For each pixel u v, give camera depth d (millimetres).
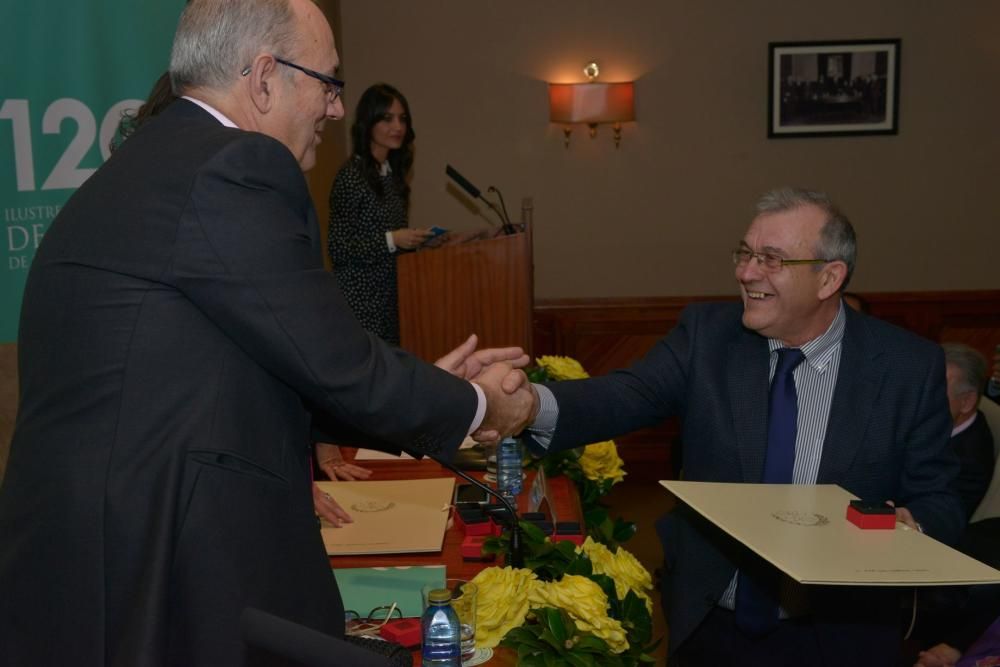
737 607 1840
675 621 1867
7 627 1188
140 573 1141
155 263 1174
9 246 2119
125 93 2158
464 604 1437
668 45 5828
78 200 1259
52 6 2100
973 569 1376
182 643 1149
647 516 5043
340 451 2480
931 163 5859
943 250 5918
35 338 1233
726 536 1842
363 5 5812
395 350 1362
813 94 5820
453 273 3789
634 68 5855
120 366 1169
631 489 5547
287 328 1190
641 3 5801
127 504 1148
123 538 1148
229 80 1308
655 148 5918
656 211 5973
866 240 5934
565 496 2215
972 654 2197
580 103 5766
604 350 5855
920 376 1845
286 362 1203
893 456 1839
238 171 1199
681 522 1913
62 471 1170
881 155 5863
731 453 1881
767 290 1808
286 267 1201
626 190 5957
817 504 1648
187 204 1177
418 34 5844
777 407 1874
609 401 1920
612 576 1603
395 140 4008
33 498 1188
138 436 1161
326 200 4965
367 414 1270
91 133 2146
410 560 1841
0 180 2105
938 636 2453
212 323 1209
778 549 1433
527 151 5934
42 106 2115
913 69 5793
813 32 5781
